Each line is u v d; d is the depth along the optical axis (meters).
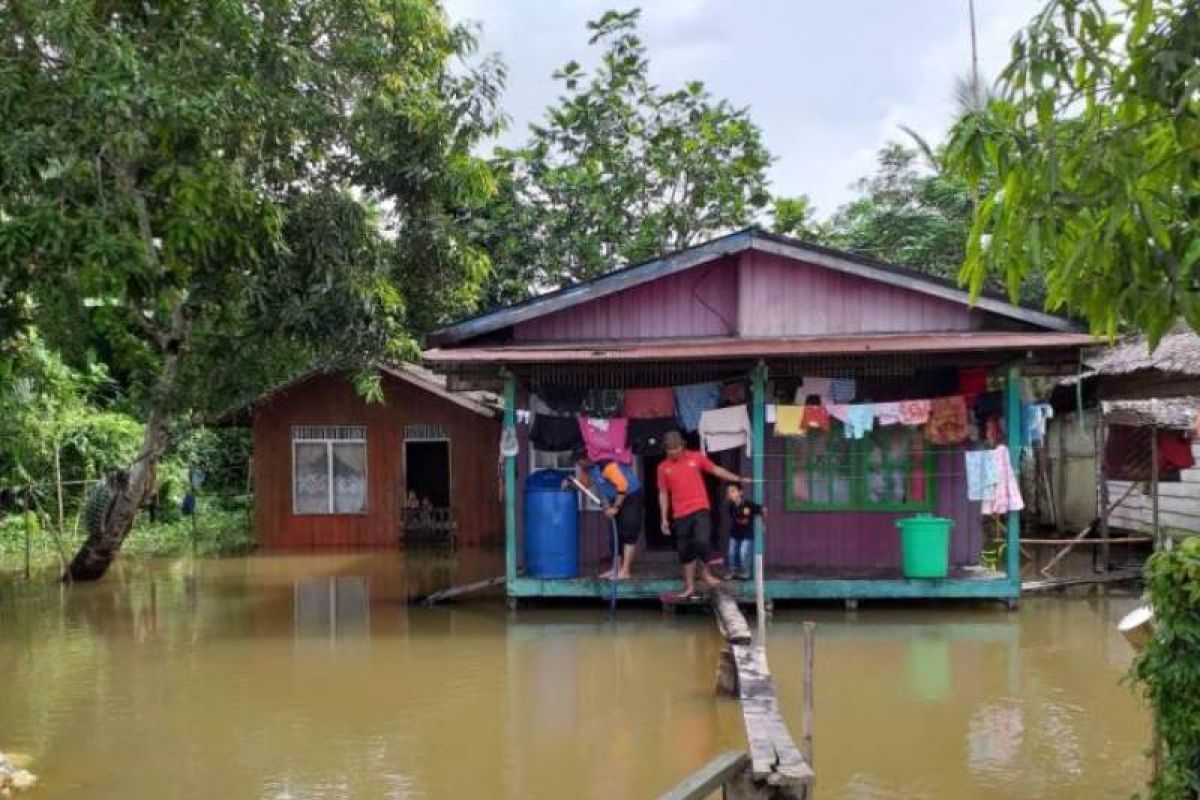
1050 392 13.97
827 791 5.38
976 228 3.10
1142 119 2.88
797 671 8.05
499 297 18.88
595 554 11.99
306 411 17.59
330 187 12.30
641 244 19.20
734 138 19.69
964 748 6.06
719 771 4.18
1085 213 2.95
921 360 10.38
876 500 11.60
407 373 17.02
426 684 7.82
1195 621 3.87
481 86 13.26
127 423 18.67
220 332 12.59
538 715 6.92
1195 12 2.72
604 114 19.75
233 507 21.98
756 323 11.31
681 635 9.54
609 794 5.42
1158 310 2.89
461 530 17.50
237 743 6.39
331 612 11.06
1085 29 2.87
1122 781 5.48
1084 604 10.87
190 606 11.55
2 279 7.61
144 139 8.11
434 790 5.52
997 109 3.04
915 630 9.58
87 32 7.98
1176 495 13.11
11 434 13.16
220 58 9.80
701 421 10.52
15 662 8.71
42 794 5.53
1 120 7.57
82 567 13.41
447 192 13.52
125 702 7.38
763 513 10.48
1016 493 10.15
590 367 10.66
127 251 7.54
